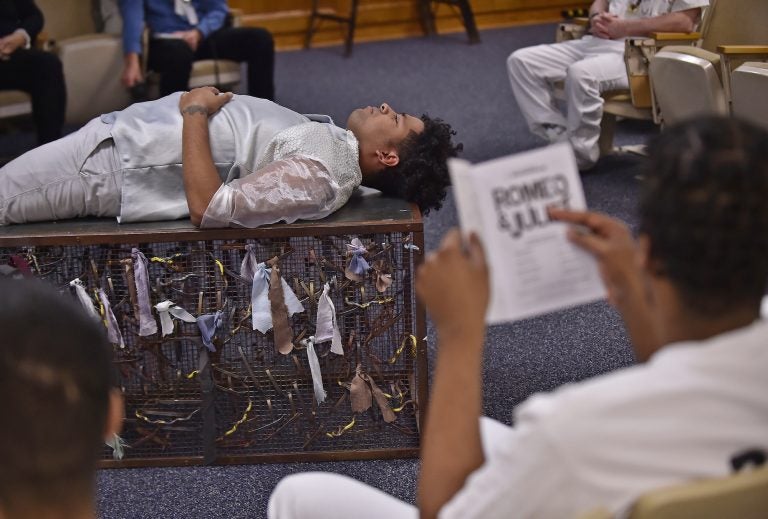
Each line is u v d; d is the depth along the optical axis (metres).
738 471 0.88
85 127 2.24
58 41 4.61
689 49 3.37
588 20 4.41
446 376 1.07
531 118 4.29
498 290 1.03
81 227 2.12
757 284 0.91
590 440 0.86
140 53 4.39
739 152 0.89
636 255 1.02
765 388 0.86
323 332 2.13
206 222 2.03
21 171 2.15
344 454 2.21
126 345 2.17
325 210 2.09
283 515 1.36
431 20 7.44
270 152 2.19
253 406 2.25
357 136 2.24
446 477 1.07
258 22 7.16
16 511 0.81
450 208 3.83
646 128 4.92
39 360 0.78
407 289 2.14
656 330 1.04
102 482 2.16
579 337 2.78
